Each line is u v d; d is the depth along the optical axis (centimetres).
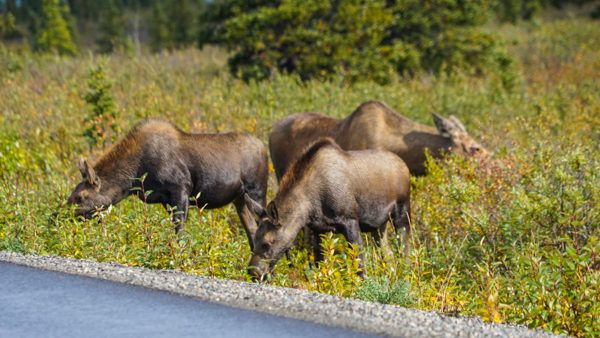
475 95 8056
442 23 11106
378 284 2800
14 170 5244
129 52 10981
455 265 3609
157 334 2169
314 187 3481
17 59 10350
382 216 3762
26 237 3506
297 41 9556
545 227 3706
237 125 6184
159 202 4038
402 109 7262
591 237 3000
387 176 3756
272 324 2203
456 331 2119
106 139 5891
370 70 9662
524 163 4459
